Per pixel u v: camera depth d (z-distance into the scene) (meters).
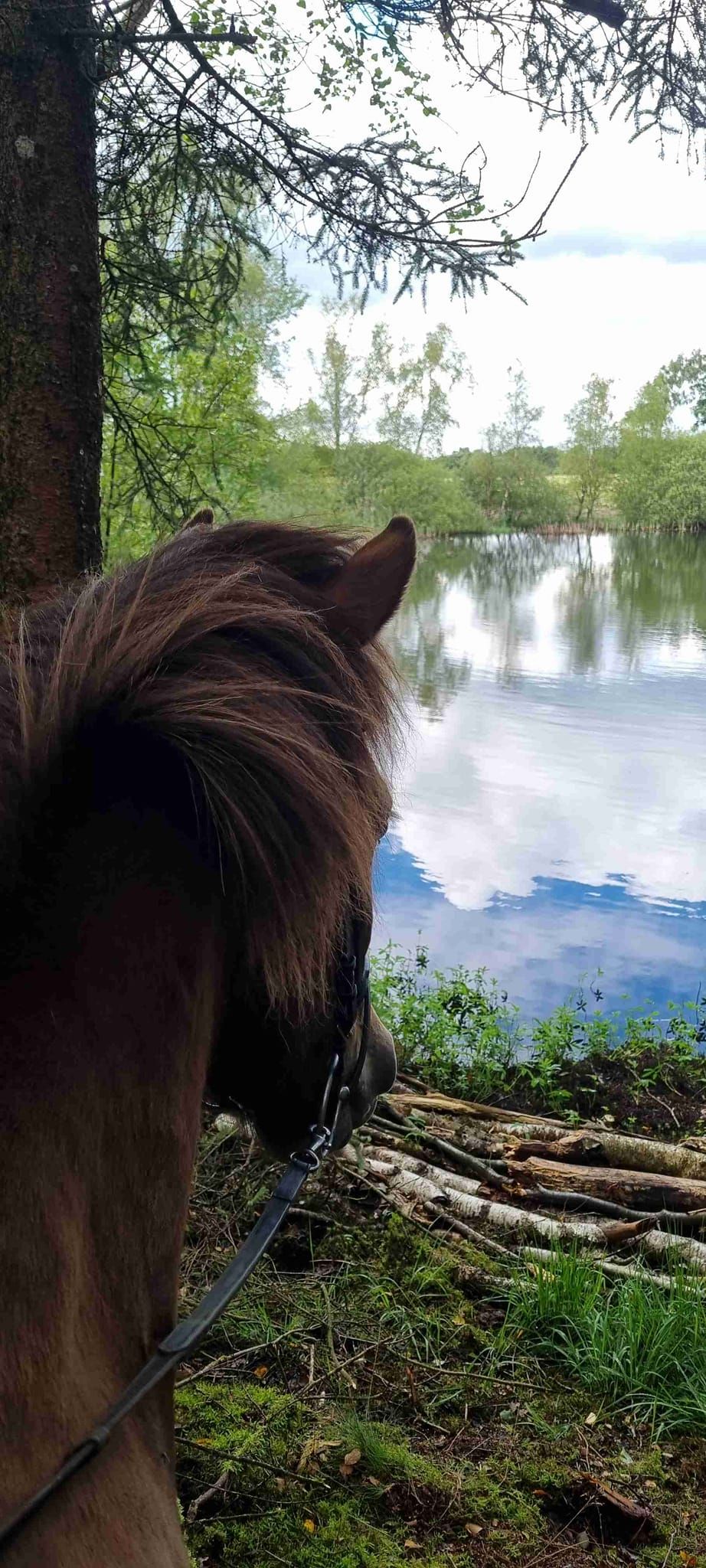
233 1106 1.44
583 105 3.76
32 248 3.30
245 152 3.77
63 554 3.39
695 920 8.20
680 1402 2.87
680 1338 2.98
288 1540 2.28
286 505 23.44
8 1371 0.78
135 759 0.98
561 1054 5.49
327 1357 2.88
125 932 0.94
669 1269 3.48
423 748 13.52
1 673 1.00
